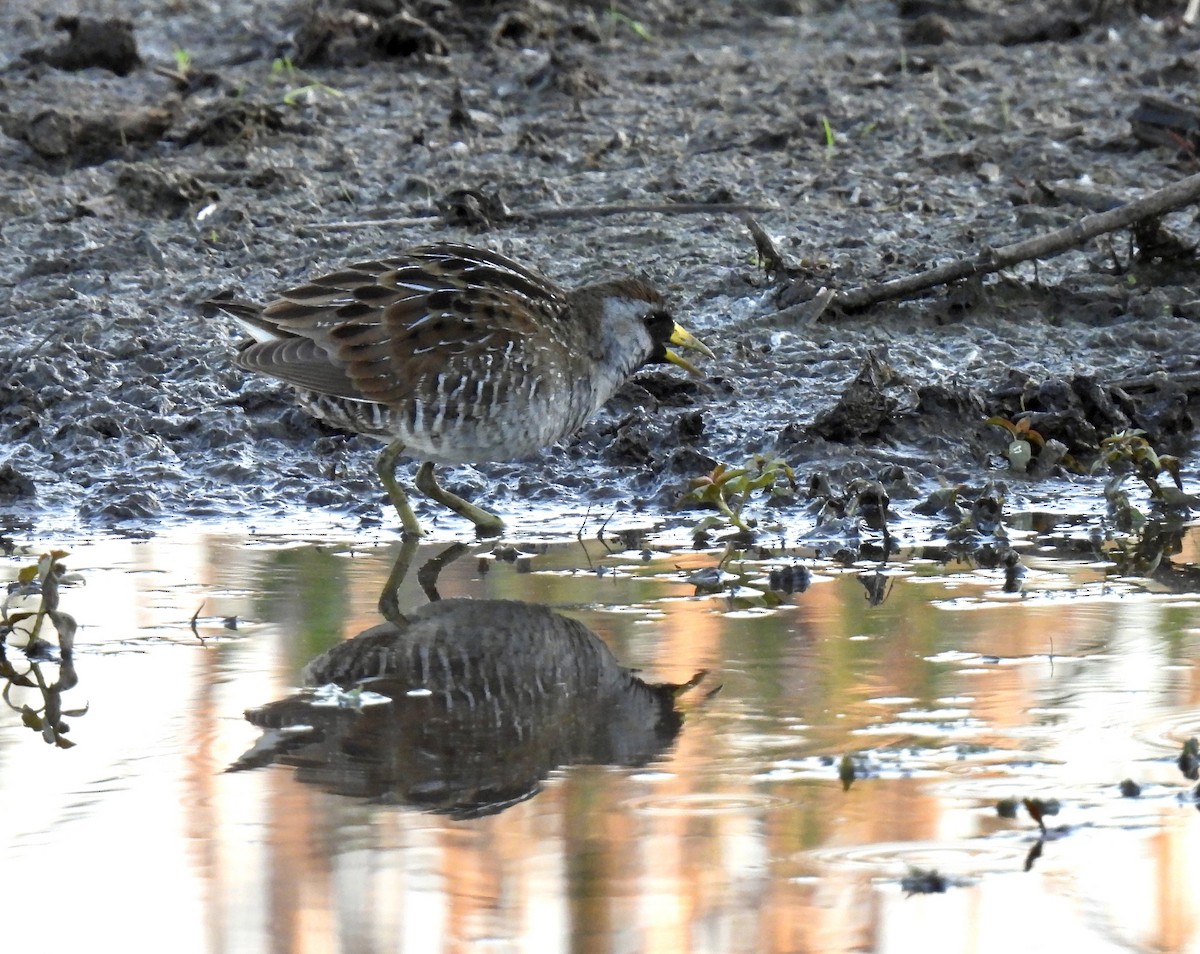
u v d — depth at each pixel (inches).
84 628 382.9
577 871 269.1
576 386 452.8
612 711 329.4
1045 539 446.9
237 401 543.5
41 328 593.6
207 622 385.4
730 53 910.4
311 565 430.6
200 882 265.7
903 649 361.7
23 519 474.9
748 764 304.7
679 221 669.9
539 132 776.9
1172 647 361.1
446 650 363.6
